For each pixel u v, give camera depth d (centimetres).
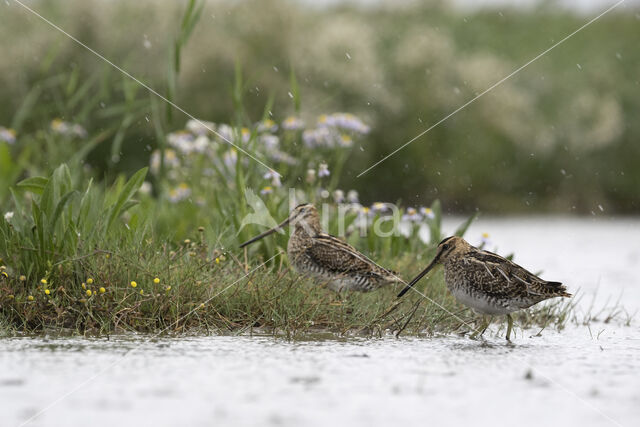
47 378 708
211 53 2302
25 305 916
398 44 2816
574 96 3002
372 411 632
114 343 855
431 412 635
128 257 993
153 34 2264
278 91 2356
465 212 2752
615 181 2992
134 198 1444
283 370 754
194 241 1198
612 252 1936
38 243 975
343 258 1053
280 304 977
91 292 925
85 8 2191
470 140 2753
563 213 2900
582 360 850
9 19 2234
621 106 3083
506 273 937
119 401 645
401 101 2638
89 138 1872
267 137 1308
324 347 866
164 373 733
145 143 2142
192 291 969
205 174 1441
